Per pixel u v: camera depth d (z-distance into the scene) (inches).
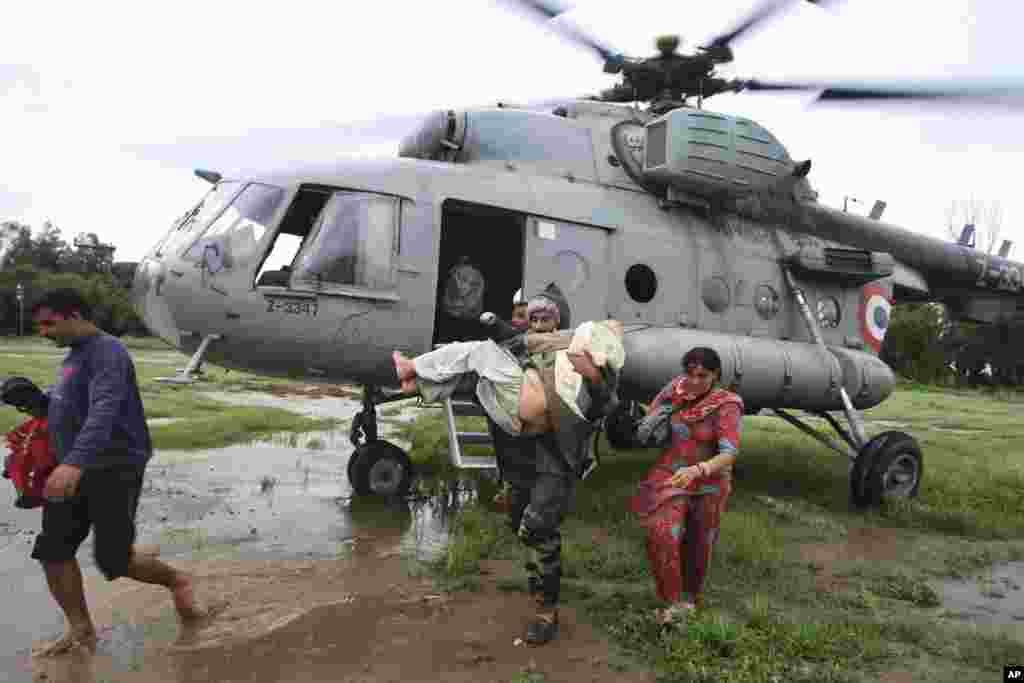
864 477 246.4
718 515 135.7
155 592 143.5
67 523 117.3
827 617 143.2
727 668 116.6
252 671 112.2
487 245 308.3
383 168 231.6
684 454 136.7
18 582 149.5
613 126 280.7
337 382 238.7
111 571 120.0
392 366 227.5
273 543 181.2
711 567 170.2
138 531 187.3
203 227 223.3
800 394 262.5
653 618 133.5
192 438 332.2
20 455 131.0
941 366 1642.5
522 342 130.6
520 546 181.3
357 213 222.2
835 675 115.3
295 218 251.0
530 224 241.0
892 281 332.2
